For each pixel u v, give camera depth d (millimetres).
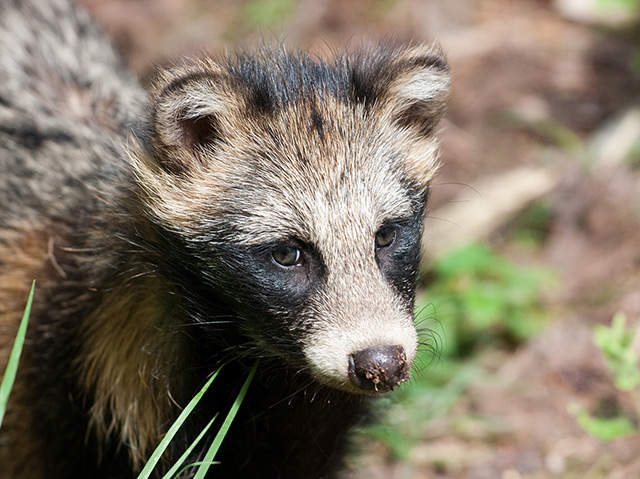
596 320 12938
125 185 8633
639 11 18672
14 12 11711
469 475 11031
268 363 8328
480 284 13383
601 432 10648
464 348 12883
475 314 12680
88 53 11883
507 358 12727
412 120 8789
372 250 7816
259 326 7977
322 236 7766
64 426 9305
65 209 9383
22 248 9430
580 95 17344
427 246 14016
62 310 9023
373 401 9664
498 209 14727
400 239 8133
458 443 11477
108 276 8625
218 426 8773
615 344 10641
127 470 9242
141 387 8703
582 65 17969
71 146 9969
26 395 9320
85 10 12797
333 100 8250
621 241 14227
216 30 18578
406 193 8188
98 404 8891
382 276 7777
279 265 7910
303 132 8094
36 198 9648
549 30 18844
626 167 15242
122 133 10102
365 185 7957
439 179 15547
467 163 16000
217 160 8219
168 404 8688
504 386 12172
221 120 8195
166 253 8289
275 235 7883
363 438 10266
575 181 14992
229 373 8555
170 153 8195
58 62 11430
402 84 8492
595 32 18750
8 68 10969
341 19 18781
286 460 9070
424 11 18797
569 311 13281
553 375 12258
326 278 7719
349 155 8047
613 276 13703
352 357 7270
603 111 16922
